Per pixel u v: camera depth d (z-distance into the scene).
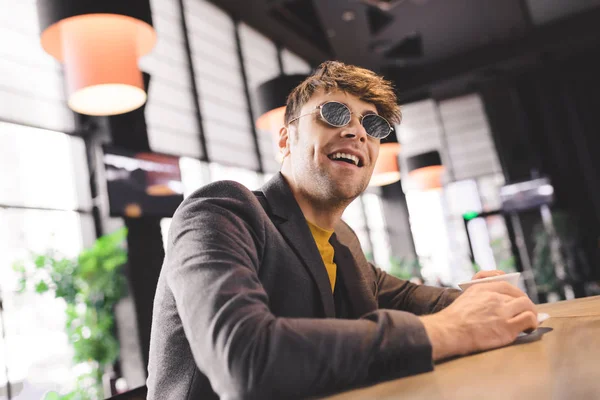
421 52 10.69
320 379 0.63
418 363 0.68
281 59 9.48
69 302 4.30
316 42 9.79
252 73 8.60
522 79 12.15
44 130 5.00
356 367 0.65
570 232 11.12
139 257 5.41
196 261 0.78
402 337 0.69
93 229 5.22
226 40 8.11
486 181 12.39
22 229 4.61
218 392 0.65
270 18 8.76
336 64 1.24
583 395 0.42
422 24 9.57
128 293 5.04
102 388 4.47
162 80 6.54
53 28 2.63
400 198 12.42
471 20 9.64
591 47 11.12
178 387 0.87
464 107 12.45
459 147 12.49
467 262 12.22
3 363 4.11
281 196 1.11
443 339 0.74
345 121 1.14
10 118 4.67
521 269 11.84
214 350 0.66
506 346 0.80
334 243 1.22
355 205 11.25
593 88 11.80
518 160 12.13
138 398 1.11
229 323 0.66
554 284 10.83
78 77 2.63
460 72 11.05
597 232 11.56
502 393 0.48
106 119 5.35
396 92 1.30
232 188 0.99
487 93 12.34
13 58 4.84
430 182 9.02
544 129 12.12
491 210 12.21
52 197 4.96
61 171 5.11
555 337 0.82
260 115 3.92
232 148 7.48
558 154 11.96
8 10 4.90
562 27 10.29
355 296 1.16
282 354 0.63
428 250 12.45
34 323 4.37
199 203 0.91
